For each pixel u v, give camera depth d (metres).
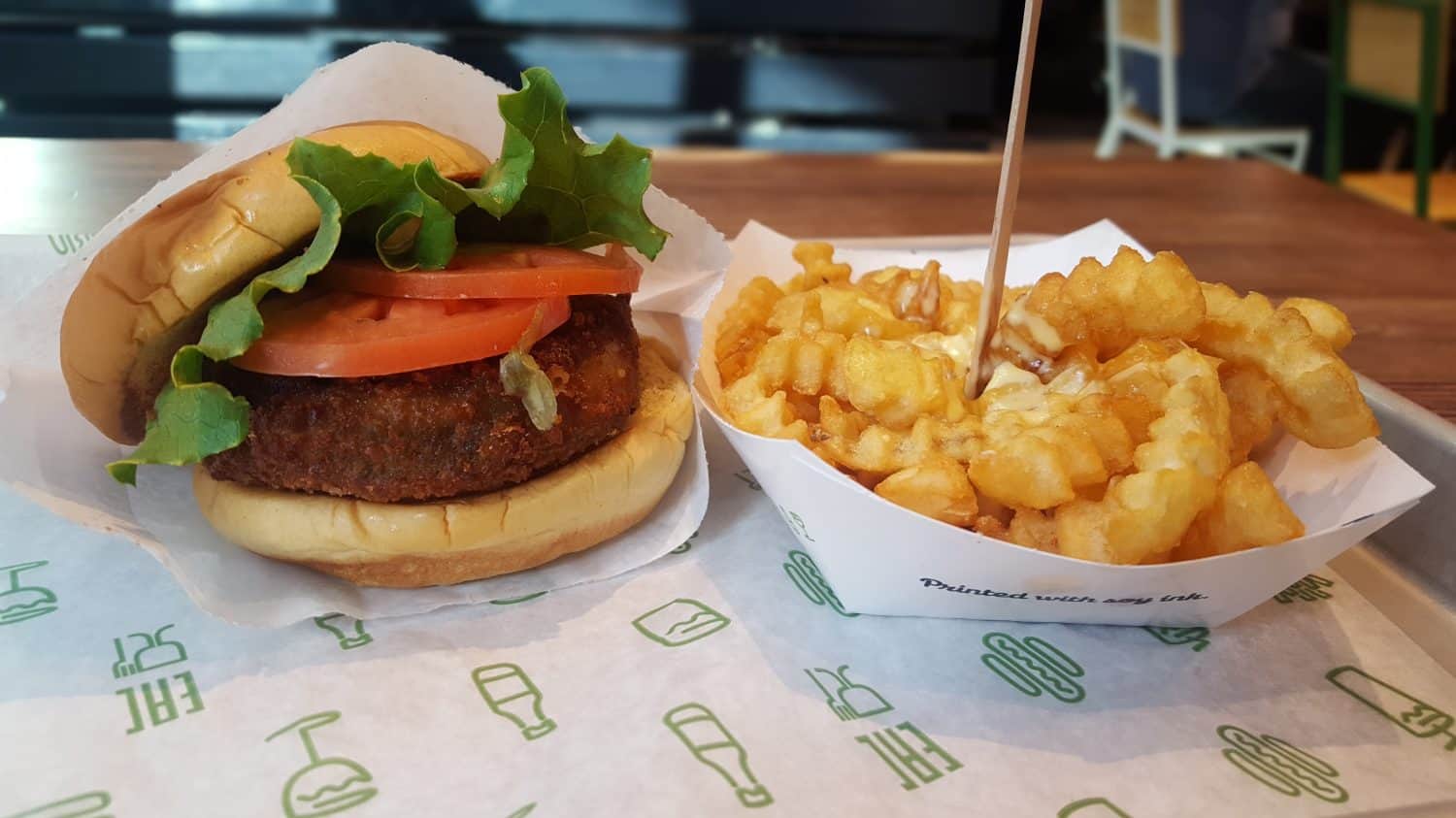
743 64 0.85
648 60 0.83
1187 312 0.23
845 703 0.20
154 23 0.76
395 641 0.22
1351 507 0.22
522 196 0.23
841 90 0.87
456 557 0.22
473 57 0.81
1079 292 0.23
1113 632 0.23
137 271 0.21
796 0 0.84
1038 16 0.21
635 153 0.23
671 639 0.22
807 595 0.24
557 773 0.18
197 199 0.21
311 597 0.22
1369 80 0.91
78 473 0.24
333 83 0.24
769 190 0.45
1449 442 0.24
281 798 0.18
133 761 0.18
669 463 0.25
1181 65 1.02
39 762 0.18
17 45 0.74
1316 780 0.19
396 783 0.18
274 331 0.21
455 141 0.24
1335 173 0.98
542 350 0.23
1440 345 0.33
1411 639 0.23
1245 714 0.20
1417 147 0.84
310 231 0.21
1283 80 1.06
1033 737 0.20
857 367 0.22
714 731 0.19
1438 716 0.20
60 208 0.32
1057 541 0.21
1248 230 0.44
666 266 0.28
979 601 0.22
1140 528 0.19
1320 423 0.22
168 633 0.22
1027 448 0.20
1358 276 0.39
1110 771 0.19
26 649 0.21
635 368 0.25
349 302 0.22
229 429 0.21
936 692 0.21
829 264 0.29
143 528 0.23
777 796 0.18
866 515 0.20
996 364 0.24
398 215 0.21
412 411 0.21
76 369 0.22
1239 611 0.22
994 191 0.47
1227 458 0.21
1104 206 0.46
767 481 0.22
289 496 0.22
